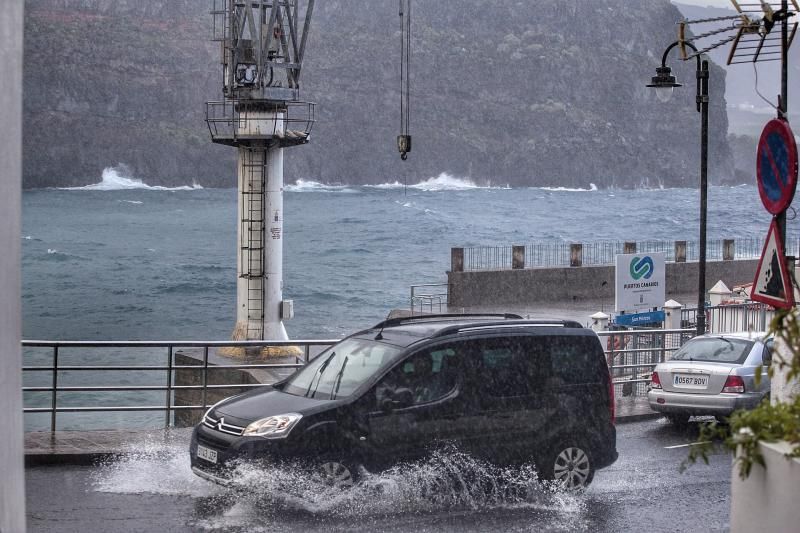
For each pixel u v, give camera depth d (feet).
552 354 62.80
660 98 116.98
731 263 271.08
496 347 61.21
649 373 124.47
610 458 63.77
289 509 55.98
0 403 27.30
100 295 553.64
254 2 191.42
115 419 186.29
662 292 139.64
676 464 74.43
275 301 190.19
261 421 56.39
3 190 27.86
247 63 190.70
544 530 54.13
